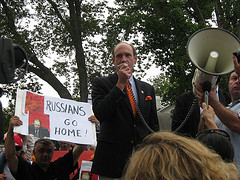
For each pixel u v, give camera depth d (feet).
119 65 11.23
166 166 3.69
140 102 11.47
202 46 10.75
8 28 62.08
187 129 12.32
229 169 4.05
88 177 15.92
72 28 62.80
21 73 7.95
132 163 3.95
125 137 10.82
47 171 14.38
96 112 10.59
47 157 14.07
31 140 18.74
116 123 10.91
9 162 12.92
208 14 53.52
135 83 11.85
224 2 51.55
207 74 9.96
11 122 12.30
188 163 3.72
